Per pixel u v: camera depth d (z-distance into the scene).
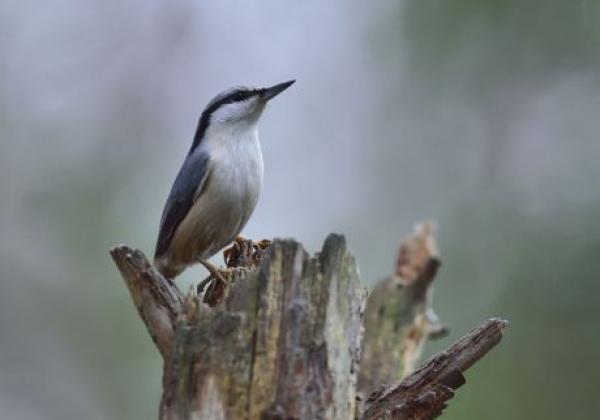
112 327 13.70
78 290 13.97
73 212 14.62
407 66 14.36
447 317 12.51
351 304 5.82
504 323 6.41
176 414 5.57
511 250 12.95
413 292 8.89
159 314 6.03
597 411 11.25
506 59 13.78
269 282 5.69
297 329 5.60
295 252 5.74
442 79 14.13
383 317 8.77
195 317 5.80
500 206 13.48
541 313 12.10
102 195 14.81
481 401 11.27
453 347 6.42
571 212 12.99
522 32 13.62
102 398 13.32
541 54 13.64
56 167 14.86
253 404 5.52
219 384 5.56
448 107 14.12
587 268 12.32
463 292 12.72
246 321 5.64
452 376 6.35
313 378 5.55
